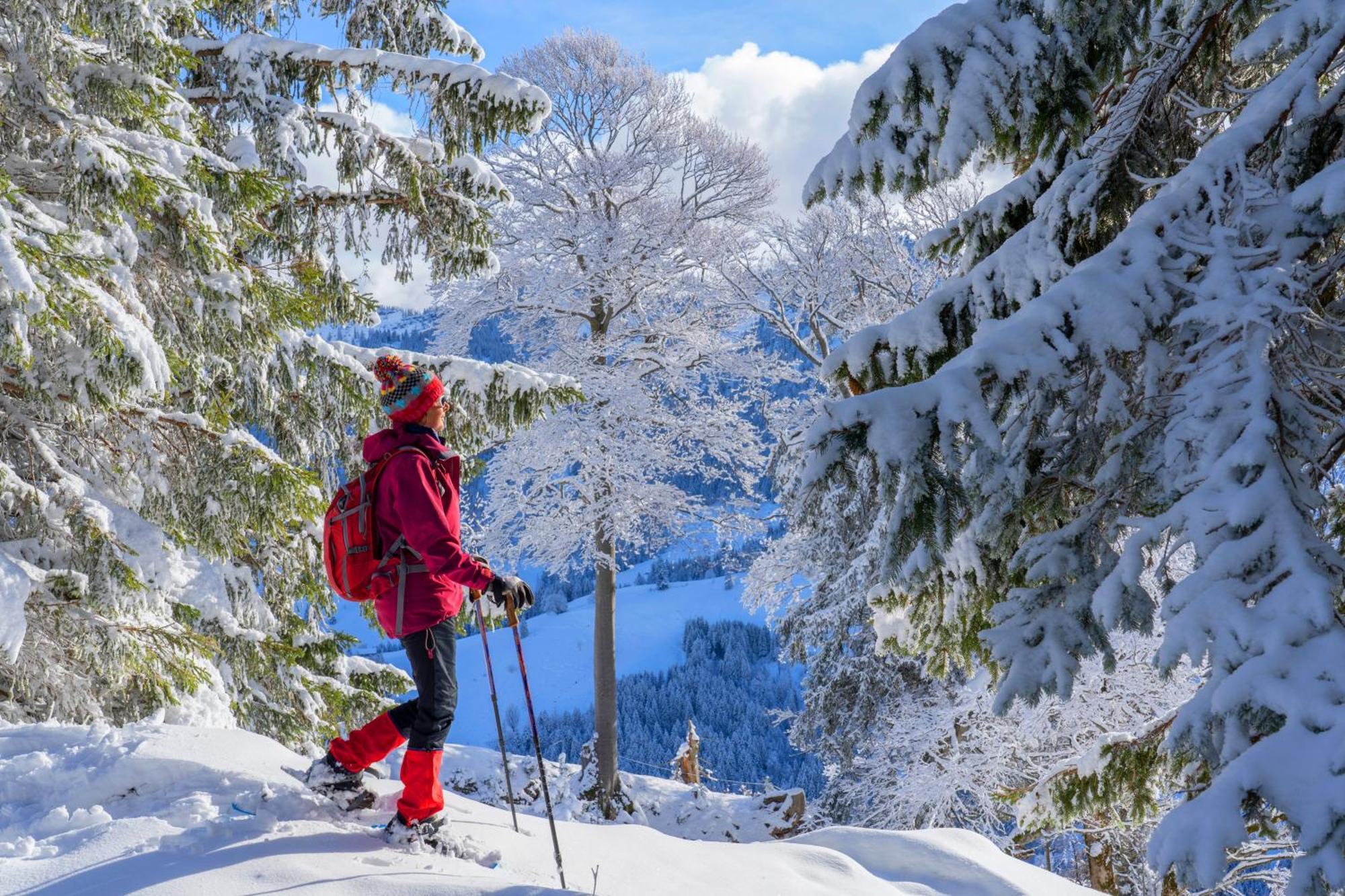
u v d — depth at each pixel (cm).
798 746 1944
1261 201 350
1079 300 344
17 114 569
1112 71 412
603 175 1698
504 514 1730
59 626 523
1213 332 333
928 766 1394
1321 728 241
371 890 255
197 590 645
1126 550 303
